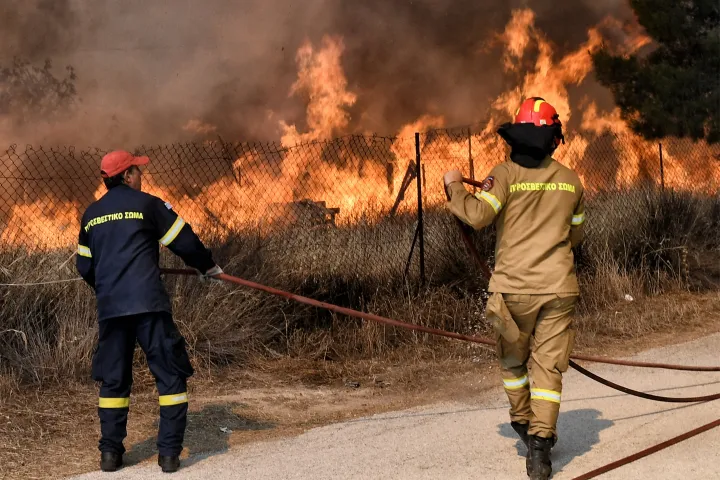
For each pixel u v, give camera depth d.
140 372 6.41
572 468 4.59
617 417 5.57
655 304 9.28
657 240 10.54
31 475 4.59
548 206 4.45
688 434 4.89
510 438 5.17
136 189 4.88
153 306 4.59
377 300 8.23
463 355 7.55
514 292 4.39
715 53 12.54
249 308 7.40
